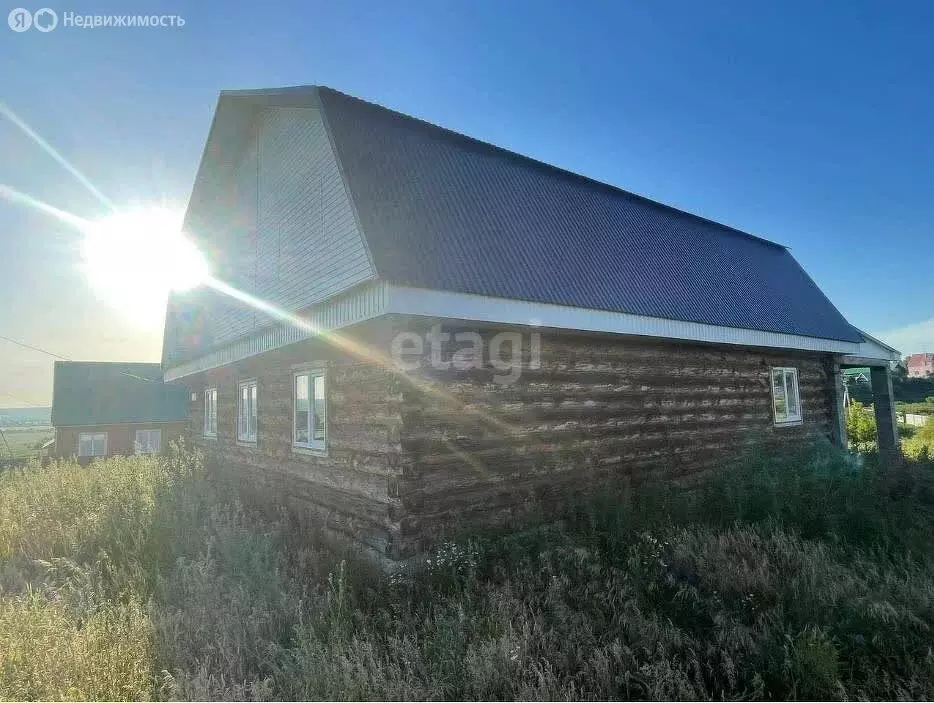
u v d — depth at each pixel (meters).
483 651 3.82
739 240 13.38
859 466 9.55
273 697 3.68
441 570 5.65
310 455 8.67
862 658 3.83
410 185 7.09
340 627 4.40
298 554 6.47
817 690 3.55
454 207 7.30
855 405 24.62
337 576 5.74
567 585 5.10
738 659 3.86
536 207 8.61
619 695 3.64
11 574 6.32
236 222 11.11
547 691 3.47
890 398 14.93
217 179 11.75
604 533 6.30
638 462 8.95
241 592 5.16
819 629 4.14
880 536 6.16
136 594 5.32
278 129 9.19
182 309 14.64
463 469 6.84
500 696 3.60
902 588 4.59
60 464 17.47
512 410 7.43
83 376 34.12
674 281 9.66
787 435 12.13
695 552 5.59
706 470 10.08
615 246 9.31
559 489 7.77
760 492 7.41
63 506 9.37
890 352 14.59
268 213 9.41
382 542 6.43
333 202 7.00
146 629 4.47
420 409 6.55
